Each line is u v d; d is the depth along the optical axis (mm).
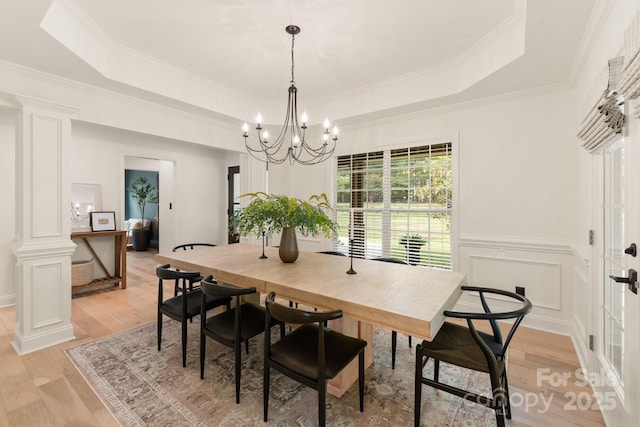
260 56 2979
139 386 1971
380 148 3959
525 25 1902
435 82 3178
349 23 2418
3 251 3377
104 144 4215
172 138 3701
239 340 1832
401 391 1961
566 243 2768
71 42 2314
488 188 3195
